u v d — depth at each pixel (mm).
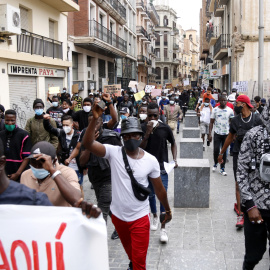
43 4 17844
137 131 3402
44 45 17781
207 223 5719
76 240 2311
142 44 54500
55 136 6898
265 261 4320
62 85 20578
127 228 3578
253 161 3258
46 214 2297
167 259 4477
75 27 24594
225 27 30188
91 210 2314
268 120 3211
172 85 36438
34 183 3092
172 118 13586
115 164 3537
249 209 3215
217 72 33625
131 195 3480
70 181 3051
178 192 6473
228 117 8852
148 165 3535
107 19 31094
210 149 12766
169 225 5664
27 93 16312
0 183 2316
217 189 7633
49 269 2303
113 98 16094
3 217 2262
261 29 14156
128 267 4270
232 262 4328
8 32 13281
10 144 5305
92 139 3385
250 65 23594
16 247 2279
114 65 35312
